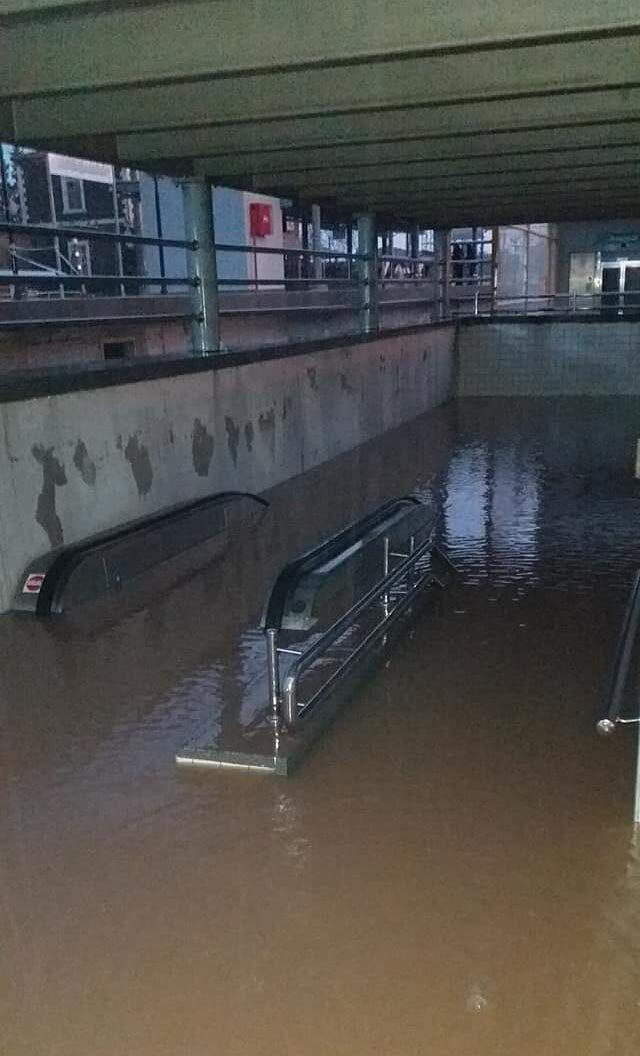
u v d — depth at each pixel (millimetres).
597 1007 2061
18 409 4727
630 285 20109
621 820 2807
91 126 5023
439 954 2234
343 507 7176
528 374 14109
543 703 3674
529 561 5684
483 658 4164
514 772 3119
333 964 2213
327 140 5566
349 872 2570
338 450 9422
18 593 4832
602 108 5020
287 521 6770
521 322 13914
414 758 3232
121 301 10016
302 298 13844
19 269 10703
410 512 5070
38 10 3336
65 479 5125
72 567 4922
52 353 8945
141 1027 2039
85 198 13102
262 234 14766
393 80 4449
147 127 4941
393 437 10664
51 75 4004
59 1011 2092
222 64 3746
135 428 5742
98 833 2803
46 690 3875
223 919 2387
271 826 2818
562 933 2297
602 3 3240
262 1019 2051
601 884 2488
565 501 7285
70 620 4727
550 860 2604
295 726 3350
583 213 12359
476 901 2430
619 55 4059
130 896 2492
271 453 7816
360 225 10461
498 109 5203
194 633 4504
